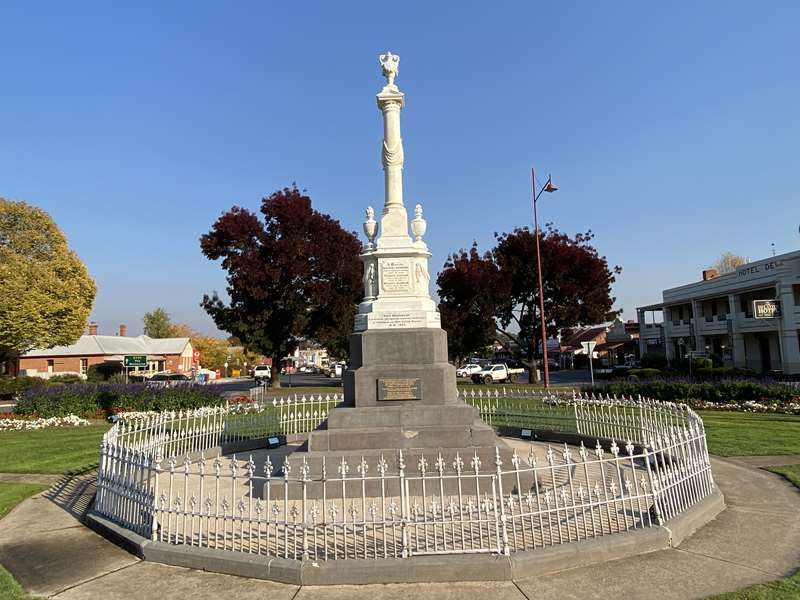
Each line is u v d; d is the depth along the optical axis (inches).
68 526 304.3
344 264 1401.3
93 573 235.0
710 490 314.0
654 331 2330.2
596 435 496.1
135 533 268.5
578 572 222.5
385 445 358.6
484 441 360.8
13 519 319.3
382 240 420.8
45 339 1507.1
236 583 220.5
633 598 199.8
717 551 241.3
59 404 799.7
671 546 247.8
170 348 2699.3
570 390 954.7
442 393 385.7
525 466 345.4
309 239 1389.0
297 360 4500.5
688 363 1492.4
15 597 210.8
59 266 1566.2
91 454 523.2
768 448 468.1
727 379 877.8
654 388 822.5
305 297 1374.3
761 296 1521.9
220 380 2571.4
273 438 545.0
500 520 239.8
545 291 1441.9
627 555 237.8
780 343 1395.2
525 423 580.1
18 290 1418.6
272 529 269.3
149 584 222.2
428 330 396.8
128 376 2023.9
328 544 245.1
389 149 435.5
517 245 1423.5
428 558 221.6
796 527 270.8
